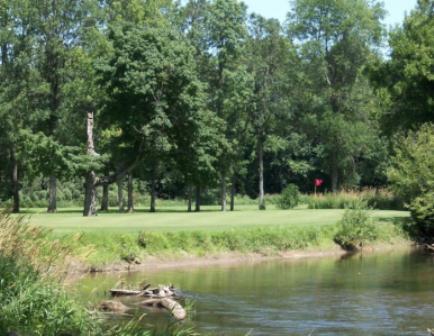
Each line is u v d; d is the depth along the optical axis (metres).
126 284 22.05
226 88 65.56
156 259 28.55
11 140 58.50
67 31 61.25
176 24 68.12
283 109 73.00
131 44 51.72
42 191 81.94
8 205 19.66
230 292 21.84
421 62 47.53
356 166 85.88
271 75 72.44
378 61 52.03
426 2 53.03
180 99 53.03
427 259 32.59
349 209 39.47
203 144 57.12
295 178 96.56
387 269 28.39
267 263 30.33
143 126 51.62
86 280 22.94
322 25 78.75
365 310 19.08
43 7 60.69
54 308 13.41
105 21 62.19
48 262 16.53
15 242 16.03
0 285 13.49
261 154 72.56
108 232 28.55
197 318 17.62
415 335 16.12
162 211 62.34
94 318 14.23
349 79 79.38
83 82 58.16
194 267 28.31
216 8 65.81
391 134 51.84
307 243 34.44
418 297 21.27
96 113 58.97
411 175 41.16
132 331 13.88
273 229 33.91
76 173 51.78
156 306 18.66
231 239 31.80
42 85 59.28
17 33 60.72
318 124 77.38
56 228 30.12
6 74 60.50
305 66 78.50
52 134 59.00
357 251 35.97
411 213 40.97
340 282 24.39
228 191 93.25
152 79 51.16
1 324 12.14
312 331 16.39
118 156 55.50
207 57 66.19
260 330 16.41
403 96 49.31
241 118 68.00
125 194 85.44
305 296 21.27
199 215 46.62
